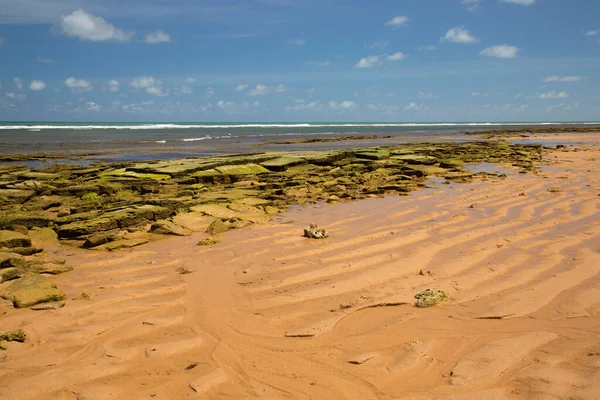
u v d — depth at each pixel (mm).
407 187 18328
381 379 5141
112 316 6918
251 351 5844
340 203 15672
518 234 11031
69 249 10664
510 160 28531
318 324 6496
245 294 7707
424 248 10000
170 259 9719
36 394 4992
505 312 6715
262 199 16109
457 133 78625
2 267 8781
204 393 4961
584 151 34562
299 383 5113
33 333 6391
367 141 53625
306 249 10188
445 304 7102
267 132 87250
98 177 20547
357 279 8195
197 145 46500
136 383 5172
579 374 4977
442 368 5312
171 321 6730
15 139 56125
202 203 14609
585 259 8875
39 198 16328
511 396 4691
